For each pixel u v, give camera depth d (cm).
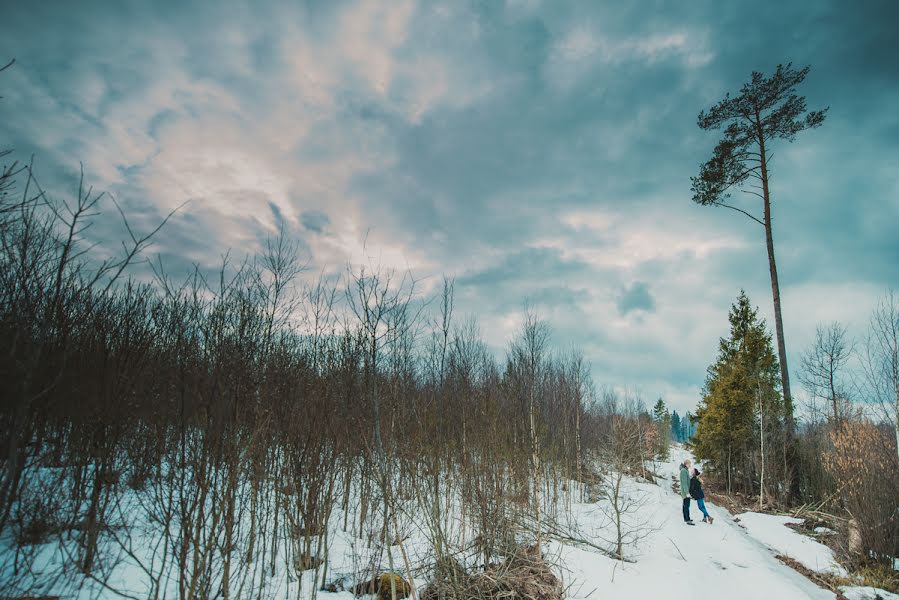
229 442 578
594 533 1269
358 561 822
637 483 2248
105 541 599
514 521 1012
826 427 1886
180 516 552
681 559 1045
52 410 582
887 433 1247
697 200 2288
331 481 757
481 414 988
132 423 641
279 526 828
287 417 731
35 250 488
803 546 1351
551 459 1585
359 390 788
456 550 926
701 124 2248
